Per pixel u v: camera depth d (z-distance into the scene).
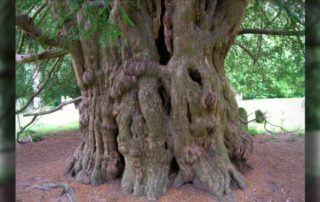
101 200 4.47
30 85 7.60
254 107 15.05
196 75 4.55
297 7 5.32
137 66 4.49
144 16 4.59
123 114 4.61
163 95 4.71
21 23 4.43
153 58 4.60
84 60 5.11
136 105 4.61
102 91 5.03
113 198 4.50
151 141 4.53
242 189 4.66
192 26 4.41
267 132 10.34
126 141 4.60
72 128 12.98
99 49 4.92
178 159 4.60
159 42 5.11
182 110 4.43
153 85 4.54
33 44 5.97
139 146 4.56
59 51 6.25
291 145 8.08
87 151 5.30
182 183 4.66
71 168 5.54
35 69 7.93
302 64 7.41
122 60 4.66
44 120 15.49
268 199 4.42
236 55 9.30
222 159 4.71
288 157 6.68
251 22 7.93
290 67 8.42
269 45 8.58
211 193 4.43
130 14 4.39
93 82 5.03
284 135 9.70
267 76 9.27
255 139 9.07
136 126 4.55
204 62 4.55
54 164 6.42
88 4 3.26
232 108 5.32
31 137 10.50
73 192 4.75
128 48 4.56
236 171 4.84
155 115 4.50
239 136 5.36
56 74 8.67
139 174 4.62
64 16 3.79
